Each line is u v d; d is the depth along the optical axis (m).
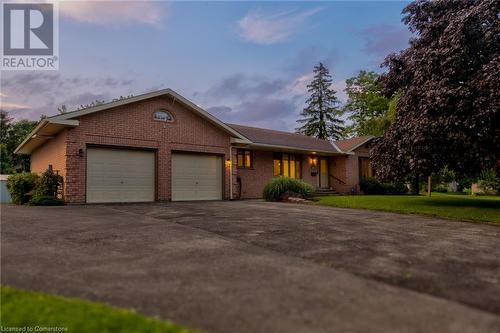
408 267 5.25
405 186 24.98
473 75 11.85
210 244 6.63
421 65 13.33
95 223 8.89
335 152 23.92
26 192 14.76
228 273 4.84
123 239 7.02
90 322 3.21
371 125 37.59
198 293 4.06
